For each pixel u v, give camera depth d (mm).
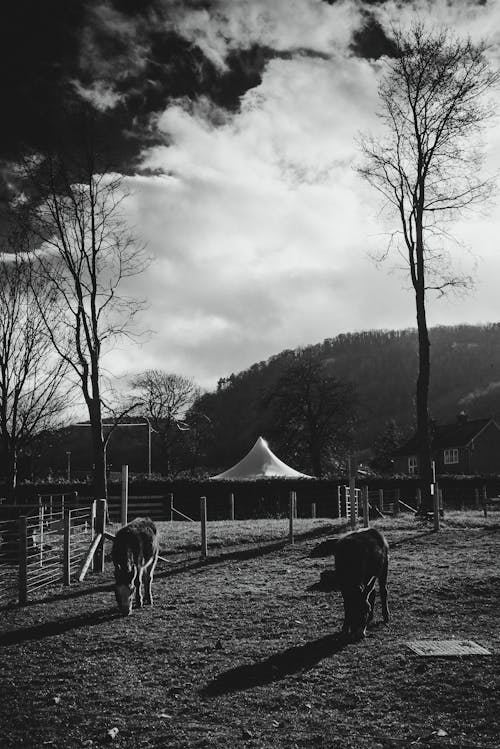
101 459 17797
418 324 25281
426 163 25203
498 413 129875
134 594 12625
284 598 12648
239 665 8719
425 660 8422
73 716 7316
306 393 63188
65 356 17875
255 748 6227
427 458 24734
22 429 18953
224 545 20062
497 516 27859
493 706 6895
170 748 6340
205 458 86812
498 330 173125
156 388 69938
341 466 63094
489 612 11008
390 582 13445
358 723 6707
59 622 11617
